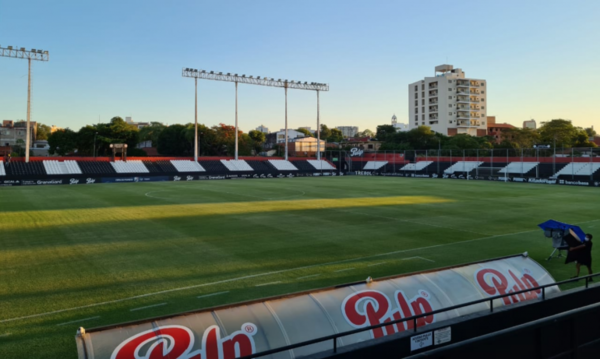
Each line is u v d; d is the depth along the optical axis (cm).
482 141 11931
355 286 988
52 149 9938
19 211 3147
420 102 15812
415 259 1780
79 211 3147
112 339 722
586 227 2542
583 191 4847
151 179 6762
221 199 3969
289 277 1522
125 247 1986
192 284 1441
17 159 6562
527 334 541
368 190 4950
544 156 7044
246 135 11381
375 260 1762
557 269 1641
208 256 1820
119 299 1297
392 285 1006
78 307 1230
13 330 1072
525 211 3198
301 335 820
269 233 2323
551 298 1015
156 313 1186
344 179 7138
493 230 2430
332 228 2477
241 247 1989
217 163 7925
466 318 887
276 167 8275
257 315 836
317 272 1584
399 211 3177
